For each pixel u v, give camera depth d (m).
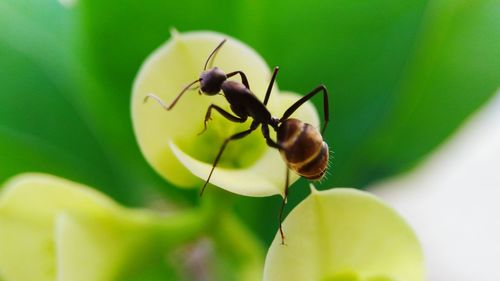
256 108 0.08
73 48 0.09
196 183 0.09
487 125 0.11
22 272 0.09
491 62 0.09
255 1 0.09
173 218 0.09
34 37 0.10
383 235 0.08
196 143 0.09
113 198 0.10
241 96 0.08
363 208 0.08
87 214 0.09
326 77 0.09
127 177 0.10
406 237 0.08
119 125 0.09
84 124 0.10
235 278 0.09
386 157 0.09
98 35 0.09
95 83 0.09
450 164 0.11
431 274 0.12
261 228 0.09
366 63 0.09
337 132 0.09
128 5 0.09
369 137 0.09
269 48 0.09
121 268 0.09
